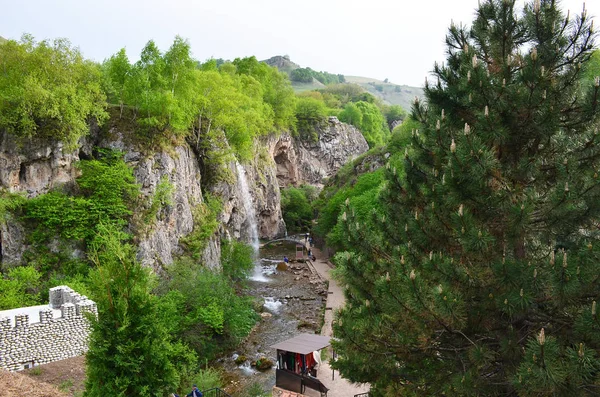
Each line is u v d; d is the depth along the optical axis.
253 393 28.44
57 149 39.84
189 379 27.19
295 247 85.25
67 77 40.19
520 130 13.06
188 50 51.94
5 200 36.03
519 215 11.36
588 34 12.59
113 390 16.62
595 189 11.62
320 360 30.64
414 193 16.16
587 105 12.10
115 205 40.31
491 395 12.15
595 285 10.91
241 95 72.12
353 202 61.50
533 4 12.92
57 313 28.45
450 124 14.60
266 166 92.62
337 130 134.75
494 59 14.38
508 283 11.54
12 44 38.38
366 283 15.72
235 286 54.66
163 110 46.69
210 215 55.44
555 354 9.82
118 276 17.70
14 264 35.59
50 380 24.92
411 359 13.91
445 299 11.21
